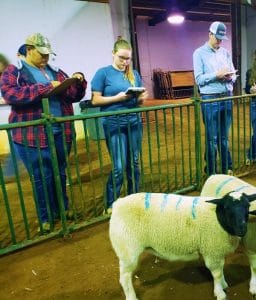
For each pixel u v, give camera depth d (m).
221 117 4.73
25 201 4.70
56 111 3.50
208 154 4.69
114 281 2.72
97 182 5.30
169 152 6.77
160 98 16.86
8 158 7.35
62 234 3.50
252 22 15.26
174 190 4.45
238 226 1.99
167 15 15.34
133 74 3.86
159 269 2.81
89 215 3.99
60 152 3.64
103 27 9.21
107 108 3.72
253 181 4.72
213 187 2.87
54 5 8.27
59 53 8.53
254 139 5.37
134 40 11.17
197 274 2.72
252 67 5.20
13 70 3.27
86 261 3.04
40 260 3.11
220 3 16.03
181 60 18.59
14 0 7.69
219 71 4.50
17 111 3.40
